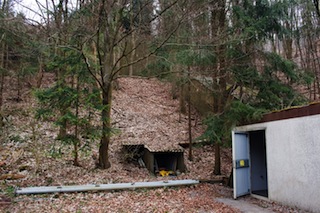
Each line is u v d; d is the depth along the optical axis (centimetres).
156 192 704
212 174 945
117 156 1012
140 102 1588
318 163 513
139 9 905
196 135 1207
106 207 557
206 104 1323
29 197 613
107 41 936
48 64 856
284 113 604
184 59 856
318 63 1413
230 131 776
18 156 856
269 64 851
